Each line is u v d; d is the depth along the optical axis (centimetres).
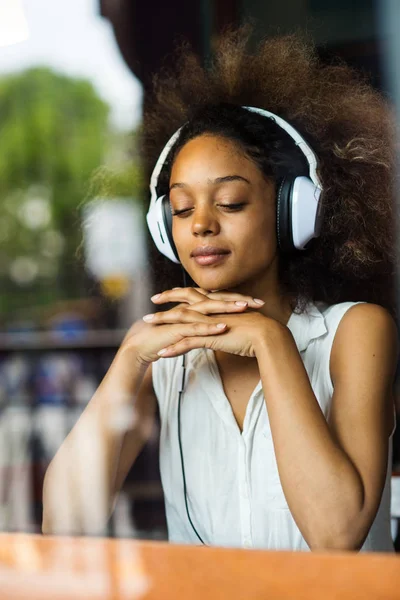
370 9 261
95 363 343
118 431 101
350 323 98
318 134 110
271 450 96
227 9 309
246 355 93
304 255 103
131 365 100
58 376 333
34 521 167
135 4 321
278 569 62
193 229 93
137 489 171
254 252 95
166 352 96
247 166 93
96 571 64
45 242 686
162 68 132
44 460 221
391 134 112
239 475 97
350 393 93
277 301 103
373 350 95
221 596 58
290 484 85
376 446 90
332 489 84
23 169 779
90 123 729
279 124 97
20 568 66
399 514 113
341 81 115
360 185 109
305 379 89
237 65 118
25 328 460
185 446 103
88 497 100
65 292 553
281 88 113
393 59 116
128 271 129
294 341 92
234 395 101
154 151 126
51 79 754
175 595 58
